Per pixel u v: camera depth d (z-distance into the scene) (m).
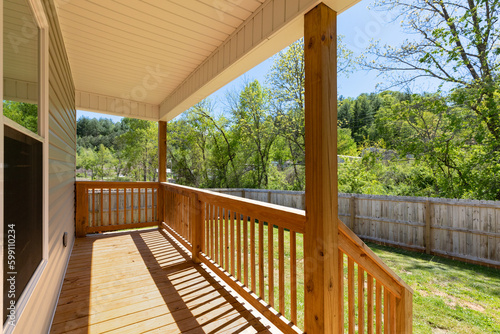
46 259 1.61
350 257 1.61
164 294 2.42
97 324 1.94
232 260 2.53
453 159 6.54
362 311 1.66
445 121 6.71
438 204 4.50
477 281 3.28
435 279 3.34
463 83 6.16
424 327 2.31
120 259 3.33
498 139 5.77
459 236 4.24
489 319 2.41
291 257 1.74
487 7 5.82
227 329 1.90
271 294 1.98
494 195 5.71
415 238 4.75
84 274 2.85
